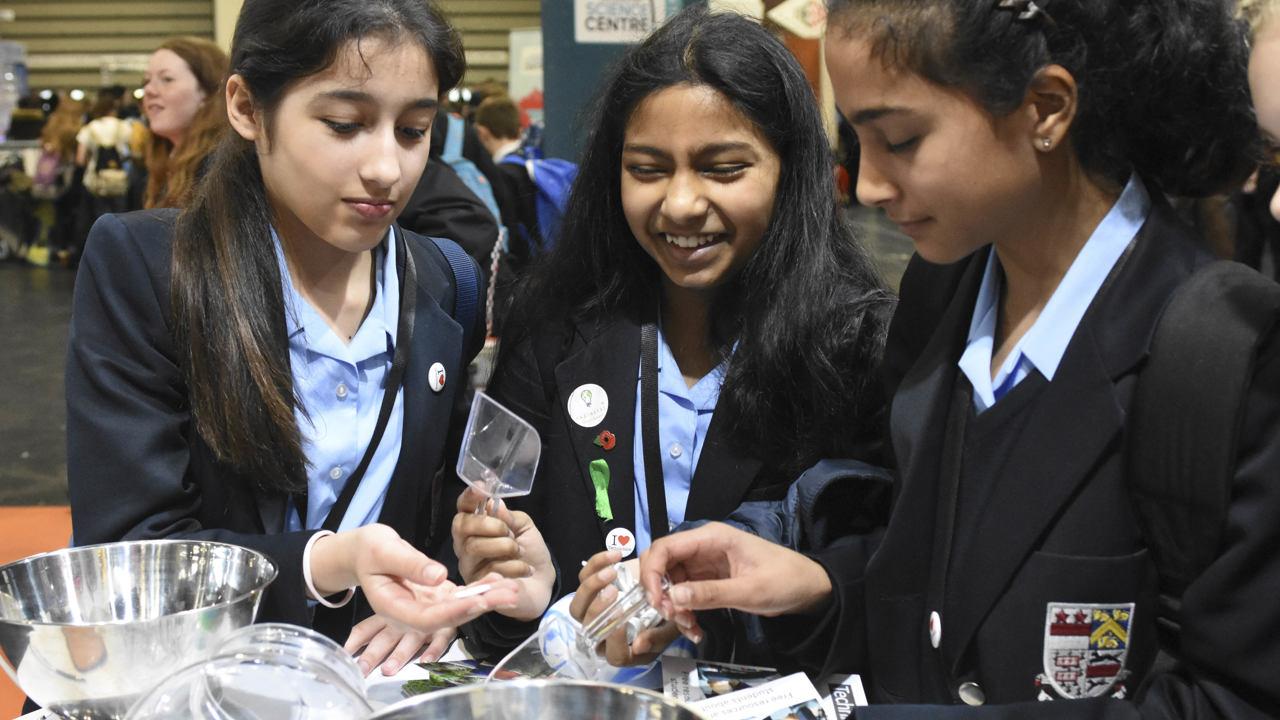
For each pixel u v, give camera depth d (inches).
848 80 36.0
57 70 557.3
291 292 52.7
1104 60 35.3
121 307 49.9
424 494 56.5
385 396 54.6
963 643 39.5
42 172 413.1
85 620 42.2
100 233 50.8
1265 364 32.9
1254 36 30.3
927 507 42.8
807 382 54.4
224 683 33.2
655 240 54.8
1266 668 32.3
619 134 56.1
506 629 50.4
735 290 57.2
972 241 37.7
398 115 48.3
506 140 246.5
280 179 49.4
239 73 48.8
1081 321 37.6
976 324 42.8
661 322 58.9
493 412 43.3
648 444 56.4
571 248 59.7
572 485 57.2
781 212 54.8
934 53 34.0
